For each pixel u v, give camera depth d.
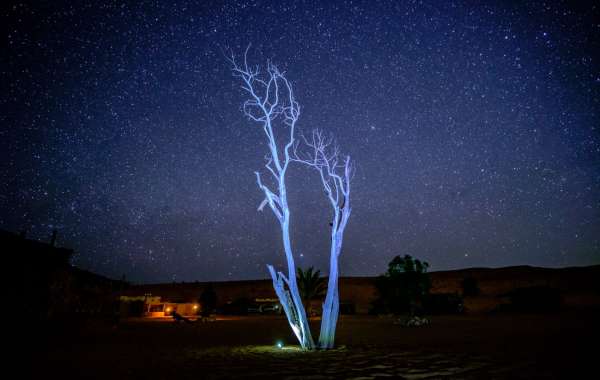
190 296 81.81
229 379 10.03
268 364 12.45
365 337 20.94
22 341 20.73
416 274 33.38
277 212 17.20
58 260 28.55
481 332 21.88
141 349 17.27
